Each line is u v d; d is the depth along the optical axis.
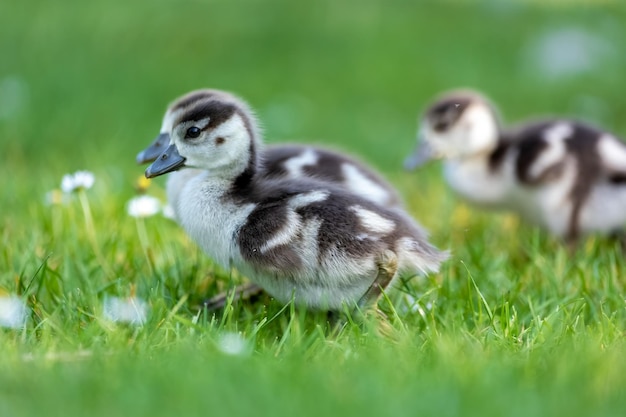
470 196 13.84
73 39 24.94
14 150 17.61
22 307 8.84
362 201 9.10
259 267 8.97
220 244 9.23
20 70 22.17
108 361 7.43
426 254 9.12
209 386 6.68
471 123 13.66
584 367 7.20
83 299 9.27
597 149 12.92
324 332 9.01
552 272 10.51
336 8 30.88
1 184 14.45
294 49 26.78
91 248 10.89
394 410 6.32
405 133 21.28
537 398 6.61
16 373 7.09
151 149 9.91
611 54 27.33
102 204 12.78
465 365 7.23
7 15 26.23
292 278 8.95
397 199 11.11
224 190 9.38
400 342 8.02
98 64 23.55
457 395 6.56
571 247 12.87
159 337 8.30
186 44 26.08
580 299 9.47
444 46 27.88
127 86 22.42
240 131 9.46
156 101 21.88
